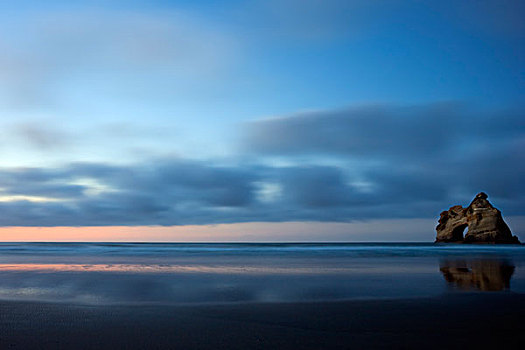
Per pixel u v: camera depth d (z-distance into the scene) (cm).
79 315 948
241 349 679
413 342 718
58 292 1316
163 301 1143
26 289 1386
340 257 3634
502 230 9725
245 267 2348
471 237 9950
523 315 932
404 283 1542
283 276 1817
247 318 915
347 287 1434
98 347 691
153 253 4609
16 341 723
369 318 909
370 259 3266
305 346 696
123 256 3781
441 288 1395
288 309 1020
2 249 5894
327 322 871
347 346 695
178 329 812
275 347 691
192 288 1414
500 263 2678
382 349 680
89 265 2475
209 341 726
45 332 787
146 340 732
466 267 2317
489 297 1188
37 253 4438
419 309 1010
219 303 1111
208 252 5047
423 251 5297
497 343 711
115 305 1081
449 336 756
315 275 1864
